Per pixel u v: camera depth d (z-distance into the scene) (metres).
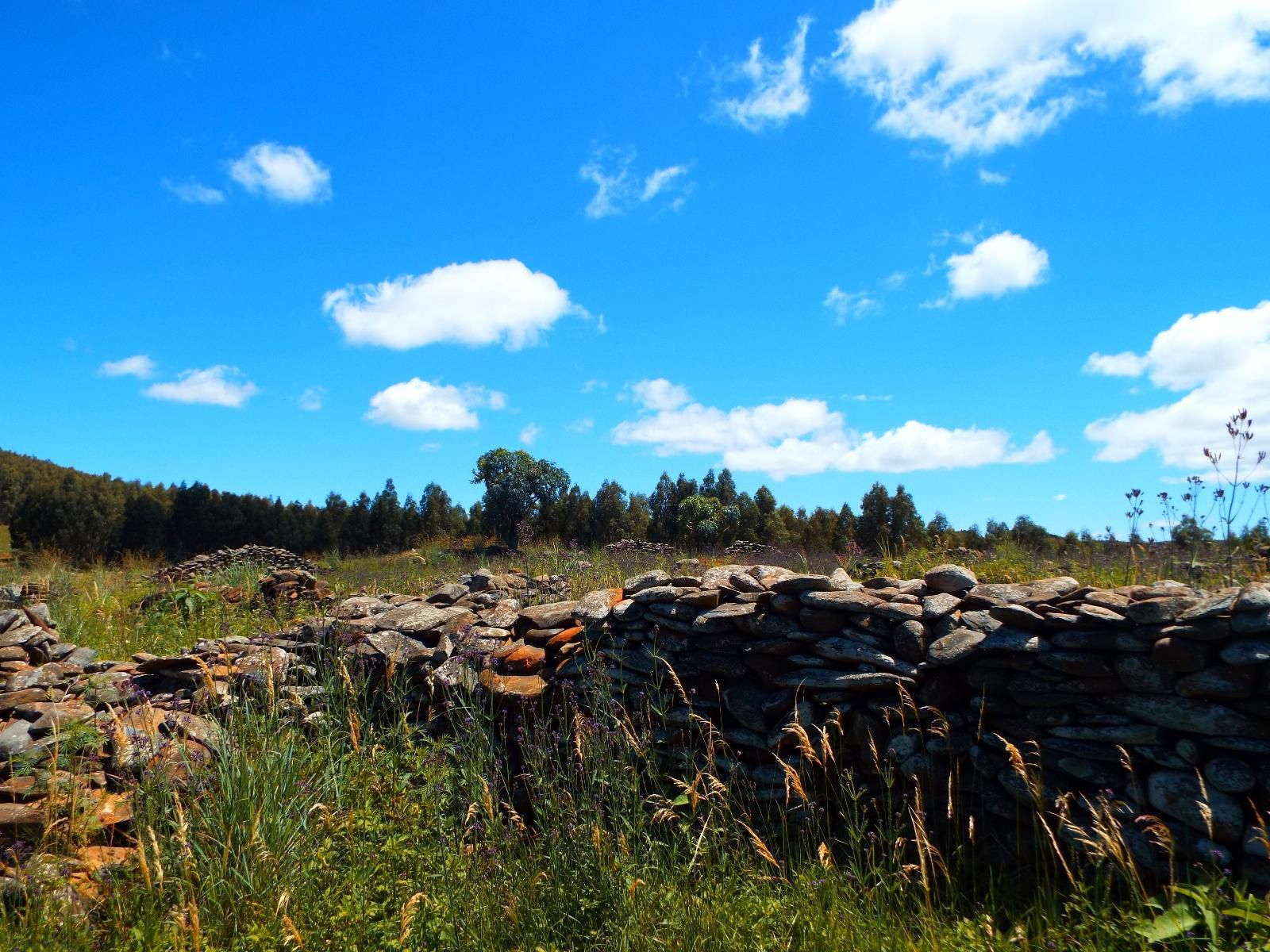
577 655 5.30
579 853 3.62
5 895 3.29
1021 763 3.56
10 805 3.72
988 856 3.97
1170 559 5.82
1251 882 3.30
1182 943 3.07
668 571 9.00
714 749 4.73
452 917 3.42
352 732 4.54
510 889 3.59
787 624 4.73
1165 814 3.57
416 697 5.51
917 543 9.27
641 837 4.07
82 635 7.89
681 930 3.33
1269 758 3.38
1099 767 3.79
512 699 5.15
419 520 29.03
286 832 3.83
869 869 3.98
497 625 6.06
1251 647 3.42
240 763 4.04
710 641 4.92
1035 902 3.61
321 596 9.27
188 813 3.77
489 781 4.44
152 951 3.10
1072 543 7.68
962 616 4.39
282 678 5.23
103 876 3.46
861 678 4.33
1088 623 3.94
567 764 4.66
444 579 10.58
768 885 3.85
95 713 4.56
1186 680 3.58
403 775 4.48
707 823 4.09
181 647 6.76
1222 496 5.27
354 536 28.19
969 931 3.43
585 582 8.59
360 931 3.24
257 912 3.38
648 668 5.07
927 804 4.17
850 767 4.38
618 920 3.38
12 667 5.47
